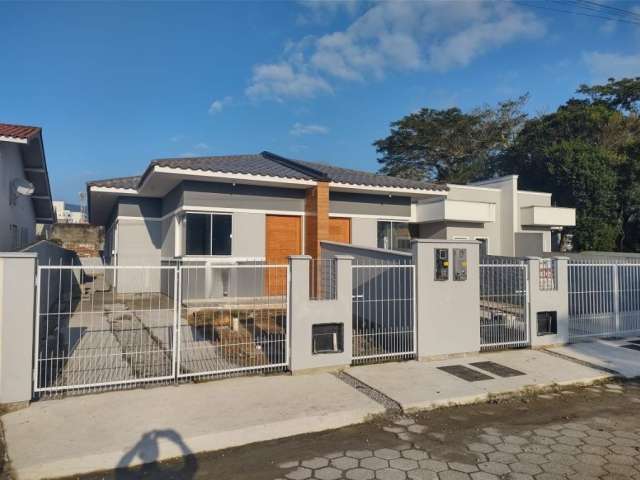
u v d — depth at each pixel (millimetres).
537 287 7973
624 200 29250
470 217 21656
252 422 4543
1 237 11141
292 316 6176
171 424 4465
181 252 12844
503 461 3934
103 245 30266
